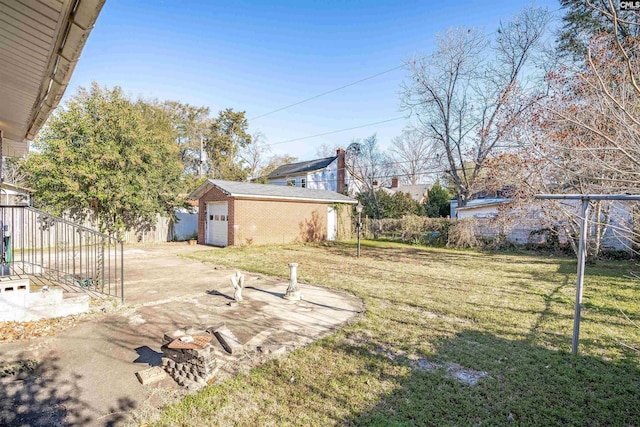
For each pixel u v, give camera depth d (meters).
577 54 11.84
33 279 5.59
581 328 4.68
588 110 4.79
